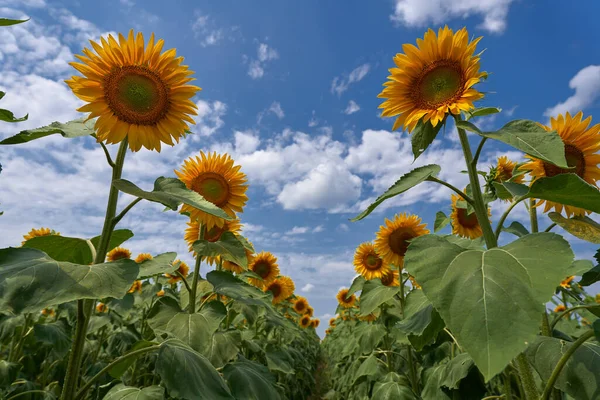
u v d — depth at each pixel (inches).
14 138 25.1
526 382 22.7
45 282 18.2
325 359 176.4
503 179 35.8
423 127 27.4
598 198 20.1
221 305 35.2
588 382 20.7
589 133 28.4
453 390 36.7
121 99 29.0
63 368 58.5
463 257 18.3
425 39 28.1
